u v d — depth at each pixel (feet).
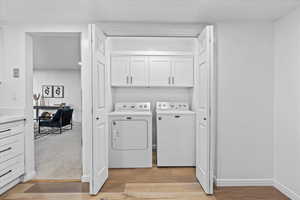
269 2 7.32
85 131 9.56
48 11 8.24
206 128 8.29
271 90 9.20
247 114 9.19
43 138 19.17
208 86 8.23
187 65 13.29
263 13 8.30
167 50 14.25
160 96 14.78
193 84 13.24
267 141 9.23
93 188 8.16
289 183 8.17
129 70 13.19
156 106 14.20
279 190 8.73
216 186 9.16
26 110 9.58
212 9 7.97
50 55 22.40
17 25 9.44
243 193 8.46
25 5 7.70
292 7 7.71
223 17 8.79
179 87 14.58
